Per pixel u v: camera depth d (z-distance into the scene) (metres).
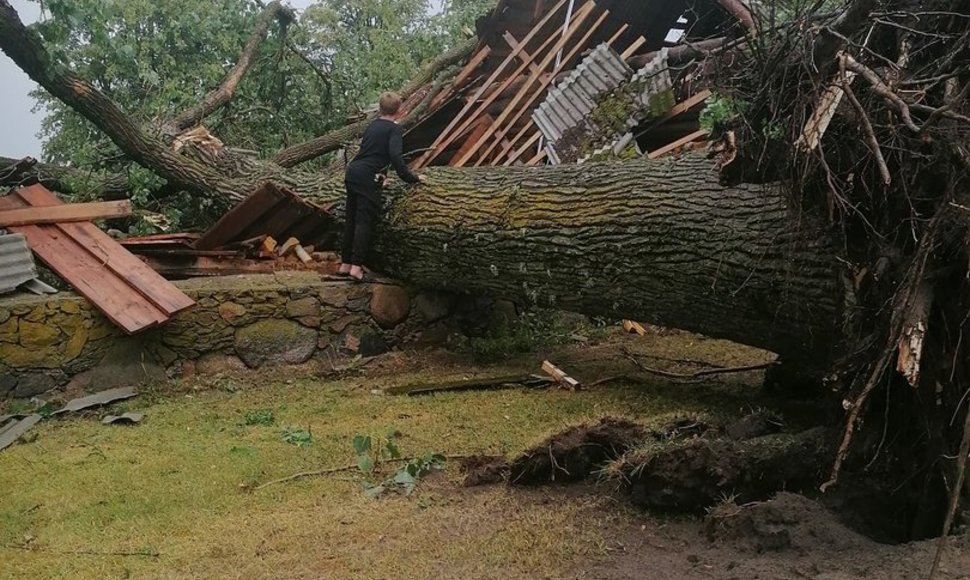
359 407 5.34
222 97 9.60
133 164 8.59
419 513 3.42
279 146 10.99
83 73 10.14
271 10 10.48
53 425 5.09
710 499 3.21
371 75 11.47
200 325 6.18
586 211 5.42
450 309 7.27
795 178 3.31
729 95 3.48
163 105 9.36
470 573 2.80
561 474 3.69
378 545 3.09
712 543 2.95
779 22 3.56
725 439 3.43
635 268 5.12
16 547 3.23
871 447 3.18
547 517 3.29
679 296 4.95
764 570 2.58
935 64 2.95
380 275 7.27
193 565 2.98
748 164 3.54
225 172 7.96
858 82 3.00
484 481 3.78
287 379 6.23
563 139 8.01
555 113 8.25
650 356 6.84
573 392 5.64
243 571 2.89
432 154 9.17
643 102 7.71
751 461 3.21
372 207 6.75
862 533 3.06
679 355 6.88
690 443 3.23
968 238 2.59
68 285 6.18
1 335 5.45
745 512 2.93
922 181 2.84
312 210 7.15
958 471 2.29
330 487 3.82
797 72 3.12
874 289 3.07
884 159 2.91
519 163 8.78
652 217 4.97
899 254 2.92
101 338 5.79
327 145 10.08
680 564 2.78
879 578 2.38
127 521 3.47
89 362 5.74
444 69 10.81
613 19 9.20
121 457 4.34
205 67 10.12
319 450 4.38
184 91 9.70
